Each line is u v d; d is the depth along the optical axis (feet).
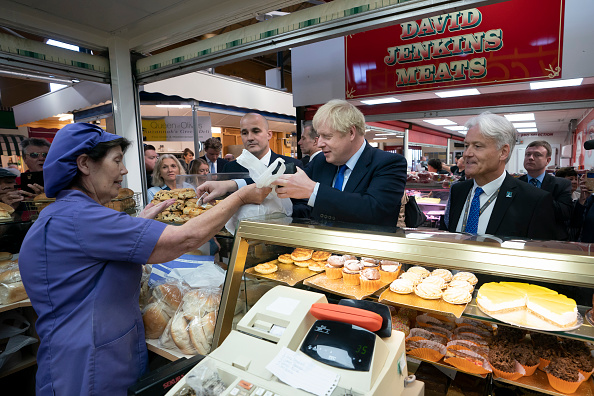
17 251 8.32
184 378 3.06
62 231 3.91
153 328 4.99
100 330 3.99
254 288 4.40
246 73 36.65
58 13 7.82
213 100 18.30
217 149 18.78
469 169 5.55
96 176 4.25
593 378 3.17
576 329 2.99
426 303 3.69
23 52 7.91
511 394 3.44
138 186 10.43
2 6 7.37
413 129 22.47
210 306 4.75
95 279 4.09
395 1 5.46
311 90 15.84
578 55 10.55
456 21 12.17
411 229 3.74
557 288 3.26
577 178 12.73
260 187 4.59
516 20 11.23
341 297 4.08
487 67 11.95
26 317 8.02
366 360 2.71
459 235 3.46
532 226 5.11
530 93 12.78
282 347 3.03
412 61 13.28
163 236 3.94
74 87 11.33
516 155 37.76
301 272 4.53
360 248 3.49
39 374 4.19
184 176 6.88
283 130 32.96
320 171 6.48
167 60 9.05
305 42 6.70
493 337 3.67
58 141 4.07
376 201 4.84
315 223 4.16
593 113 17.51
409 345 3.92
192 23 8.09
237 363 3.05
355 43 14.37
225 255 6.28
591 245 2.99
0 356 7.10
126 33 9.15
